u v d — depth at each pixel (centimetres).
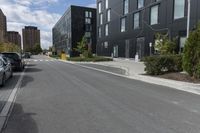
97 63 3291
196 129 537
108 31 5200
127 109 711
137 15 3753
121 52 4425
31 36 18450
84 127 548
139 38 3662
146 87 1148
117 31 4625
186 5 2509
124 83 1287
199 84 1176
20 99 848
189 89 1093
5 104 773
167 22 2869
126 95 934
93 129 534
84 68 2397
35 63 3422
